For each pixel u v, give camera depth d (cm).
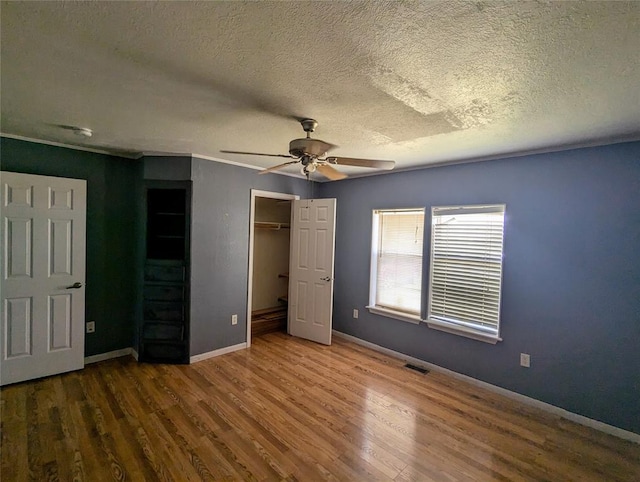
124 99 194
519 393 290
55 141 300
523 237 289
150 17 118
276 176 429
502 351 301
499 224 307
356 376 328
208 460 200
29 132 270
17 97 194
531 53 135
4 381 282
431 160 331
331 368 346
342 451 213
